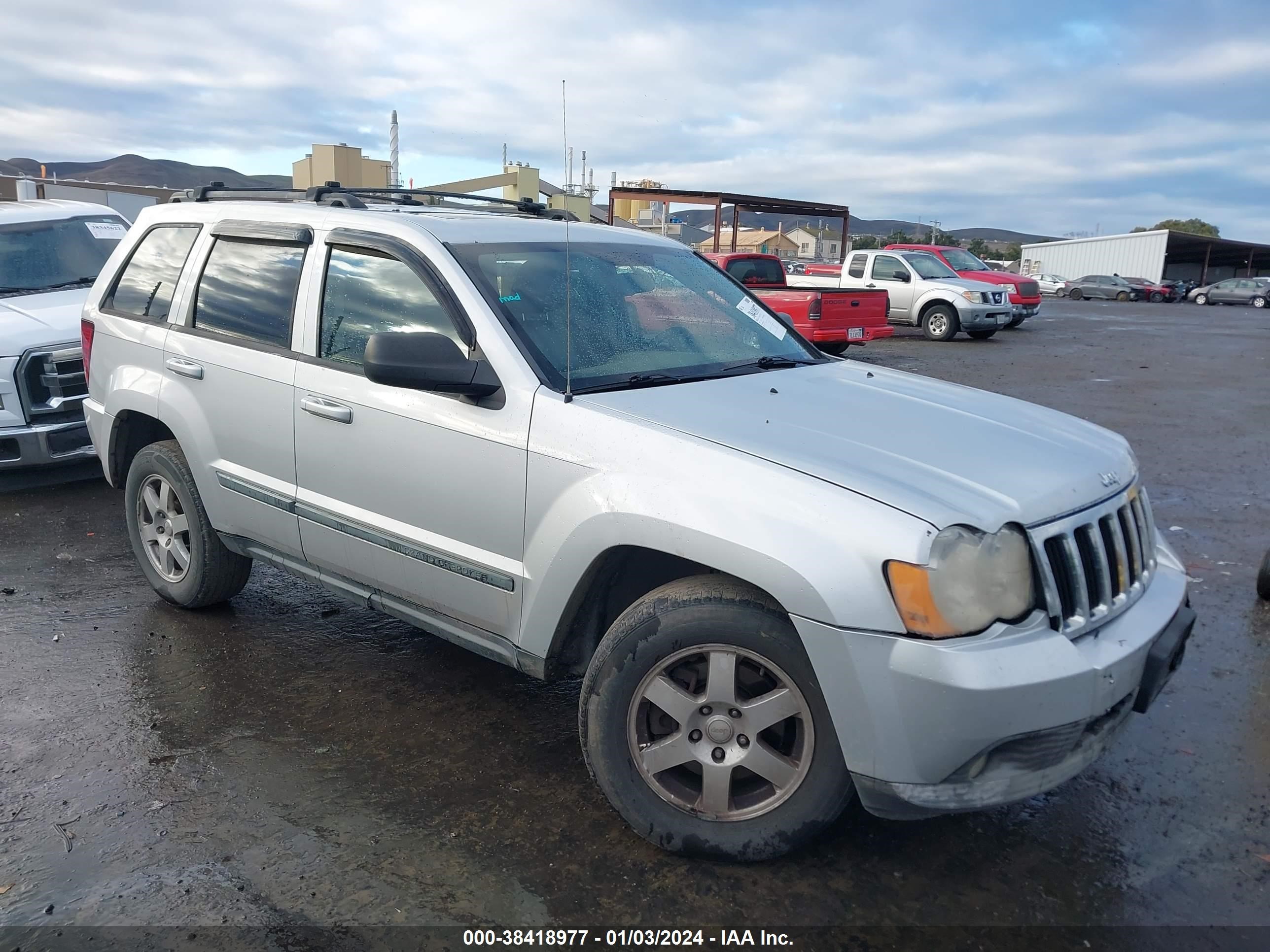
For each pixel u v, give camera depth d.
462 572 3.25
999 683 2.38
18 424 6.54
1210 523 6.44
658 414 2.95
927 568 2.40
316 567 3.90
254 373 3.89
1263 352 18.47
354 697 3.93
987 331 20.33
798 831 2.73
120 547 5.81
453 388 3.07
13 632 4.55
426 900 2.72
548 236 3.84
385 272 3.59
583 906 2.70
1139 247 53.84
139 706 3.84
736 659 2.73
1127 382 13.63
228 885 2.77
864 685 2.46
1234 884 2.81
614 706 2.86
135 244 4.78
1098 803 3.22
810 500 2.54
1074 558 2.62
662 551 2.81
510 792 3.26
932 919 2.66
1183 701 3.94
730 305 4.16
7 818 3.08
